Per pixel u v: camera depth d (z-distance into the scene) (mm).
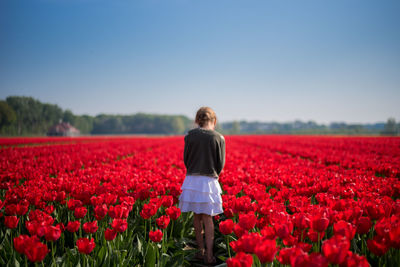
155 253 3215
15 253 3234
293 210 3967
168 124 191375
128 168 8477
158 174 6969
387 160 10242
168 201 4367
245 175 6551
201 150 3691
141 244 3658
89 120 177375
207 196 3621
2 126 119188
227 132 171500
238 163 10484
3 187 5629
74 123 158125
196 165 3689
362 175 6945
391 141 27938
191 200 3654
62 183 5160
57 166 8789
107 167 8609
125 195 4770
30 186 5328
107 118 183875
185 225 4660
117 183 5773
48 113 144000
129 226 4270
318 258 1864
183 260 3527
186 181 3752
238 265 2125
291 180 5957
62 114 153875
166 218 3635
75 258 3158
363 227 2893
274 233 2713
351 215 3184
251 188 5020
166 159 11570
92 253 3275
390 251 2879
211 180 3686
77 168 9203
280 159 11539
